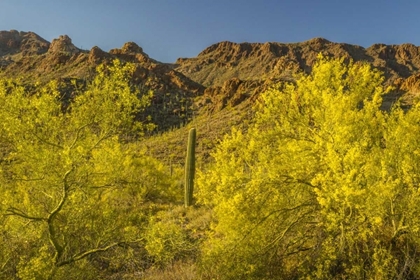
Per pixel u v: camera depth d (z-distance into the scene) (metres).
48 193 7.50
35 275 6.41
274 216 7.31
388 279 6.06
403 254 6.62
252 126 7.96
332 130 6.98
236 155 7.86
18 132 6.85
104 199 8.44
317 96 7.52
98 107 7.31
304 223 7.45
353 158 5.96
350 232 6.14
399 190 6.39
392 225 7.13
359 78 7.69
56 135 7.32
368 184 6.08
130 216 8.20
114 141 7.72
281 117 7.74
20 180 7.16
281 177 7.27
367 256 6.51
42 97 6.78
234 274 7.02
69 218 7.61
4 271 7.05
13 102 6.66
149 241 7.30
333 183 6.19
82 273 7.79
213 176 7.42
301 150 7.39
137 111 7.51
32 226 7.48
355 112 7.05
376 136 7.43
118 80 7.36
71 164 6.62
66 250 7.77
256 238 7.19
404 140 6.98
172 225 7.66
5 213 6.63
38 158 6.74
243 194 6.98
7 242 7.30
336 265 6.61
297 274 7.11
